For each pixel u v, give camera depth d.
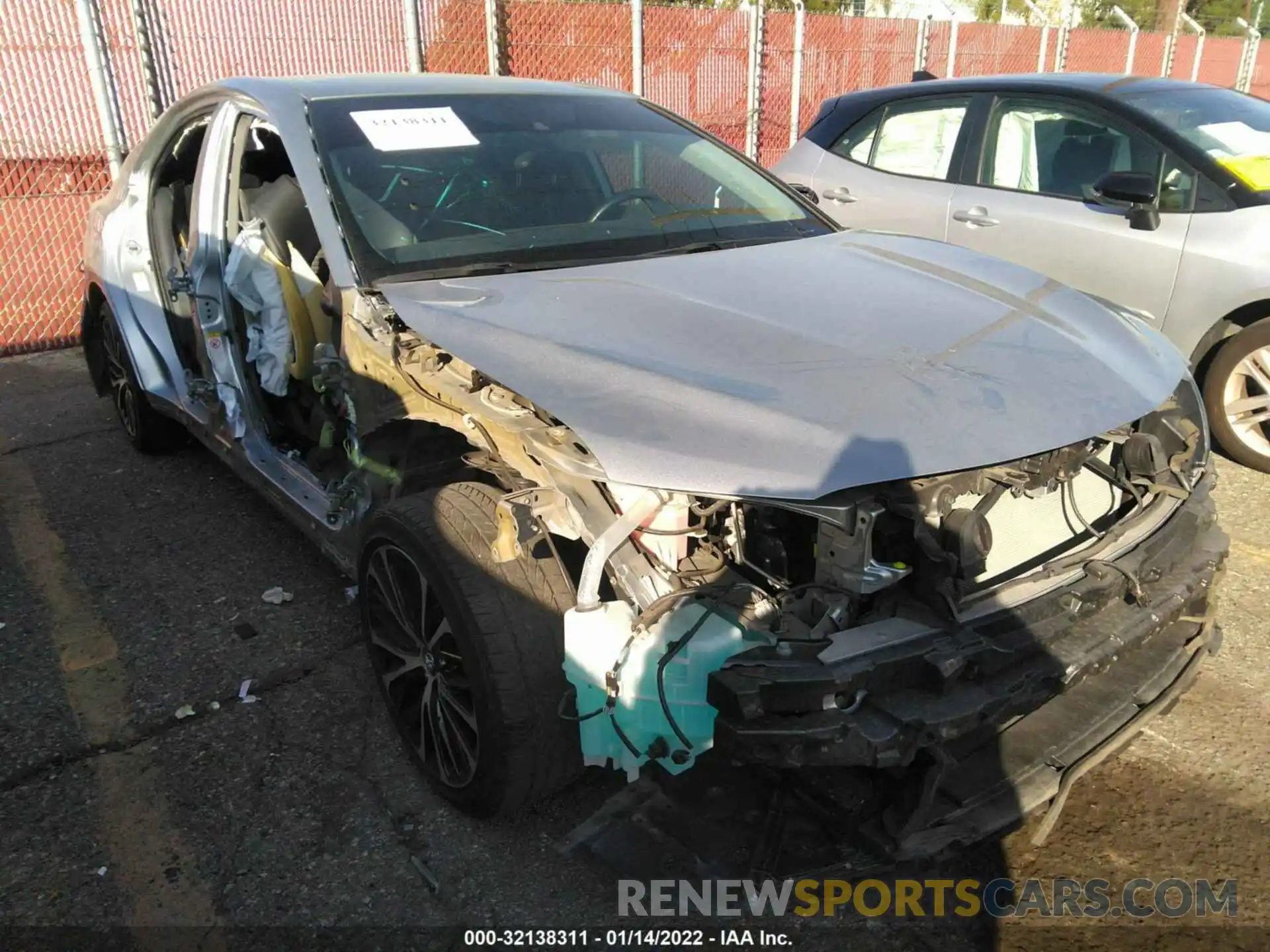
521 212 3.08
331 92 3.35
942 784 2.21
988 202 5.40
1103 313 2.81
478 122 3.37
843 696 1.92
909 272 2.93
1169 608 2.34
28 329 7.03
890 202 5.86
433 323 2.47
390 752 2.82
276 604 3.60
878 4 16.25
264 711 3.01
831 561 2.02
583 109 3.67
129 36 7.09
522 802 2.38
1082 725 2.39
